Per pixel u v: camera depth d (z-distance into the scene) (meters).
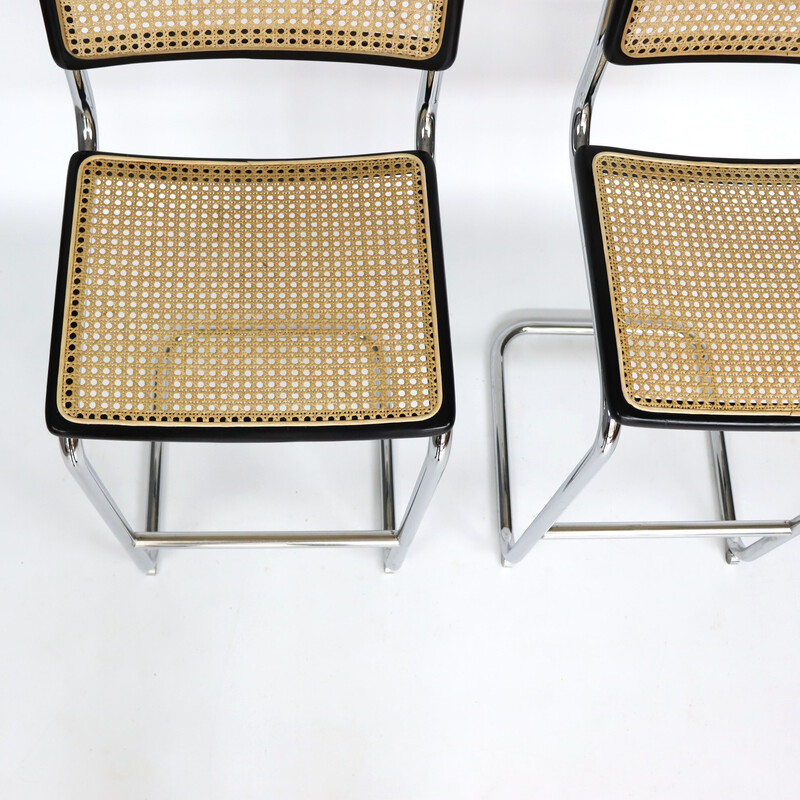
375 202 0.85
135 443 1.19
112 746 1.04
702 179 0.88
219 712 1.06
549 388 1.28
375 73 1.14
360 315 0.79
